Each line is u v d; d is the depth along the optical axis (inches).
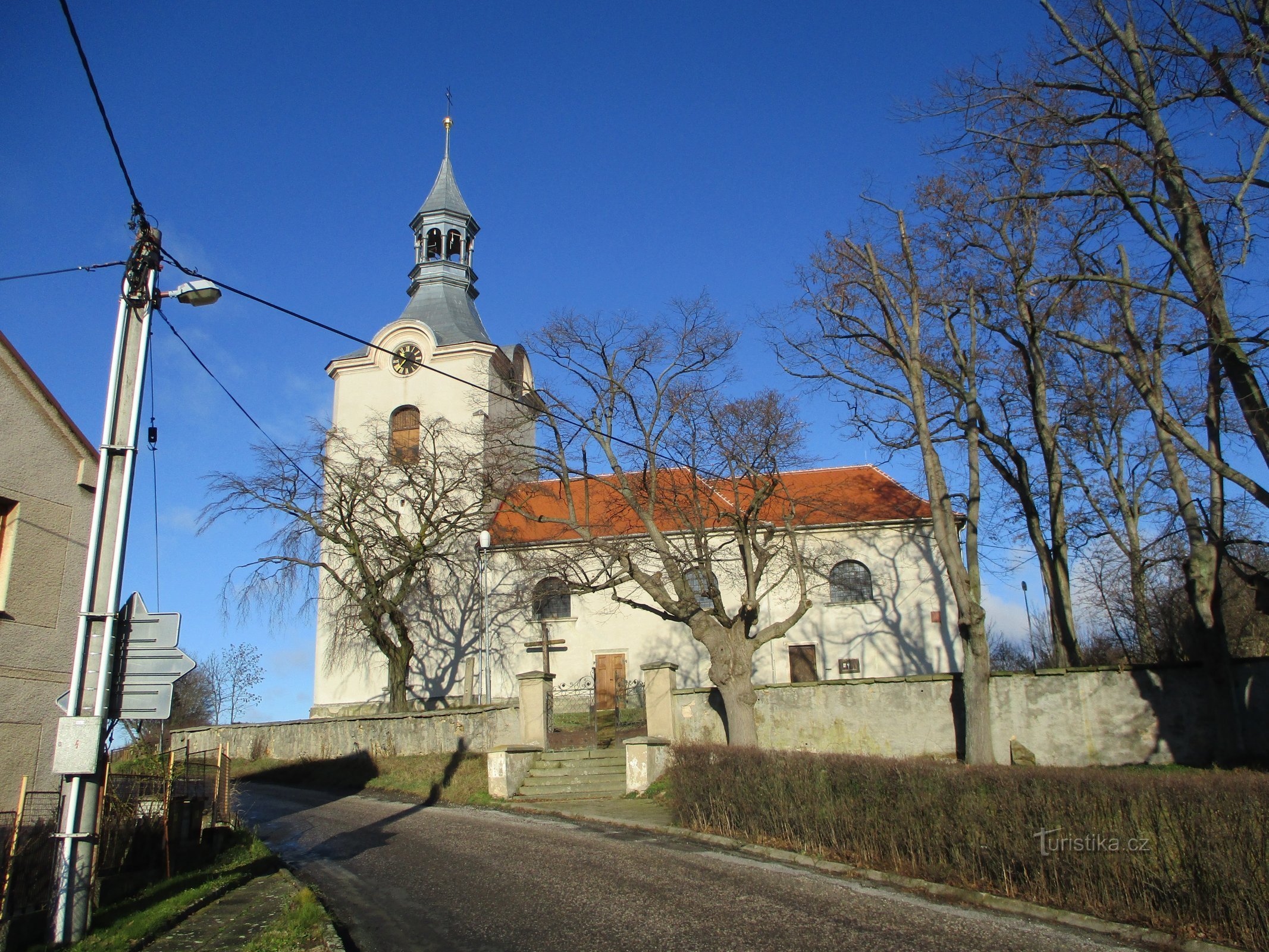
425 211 1744.6
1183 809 338.6
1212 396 654.5
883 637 1289.4
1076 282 724.0
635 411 932.6
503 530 1414.9
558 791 810.2
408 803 860.0
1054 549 946.7
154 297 408.5
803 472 1475.1
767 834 544.1
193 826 545.3
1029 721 783.7
